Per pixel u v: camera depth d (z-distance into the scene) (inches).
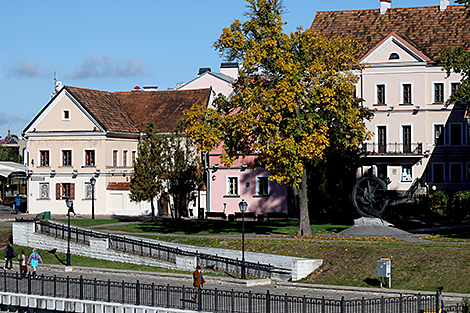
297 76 1699.1
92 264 1780.3
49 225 1987.0
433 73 2541.8
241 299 1230.9
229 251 1612.9
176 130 2223.2
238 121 1688.0
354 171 2150.6
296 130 1678.2
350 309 1127.0
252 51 1699.1
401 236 1668.3
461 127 2516.0
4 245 2059.5
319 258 1473.9
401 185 2559.1
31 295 1333.7
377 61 2588.6
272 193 2433.6
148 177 2220.7
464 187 2511.1
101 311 1239.5
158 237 1865.2
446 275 1275.8
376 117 2593.5
